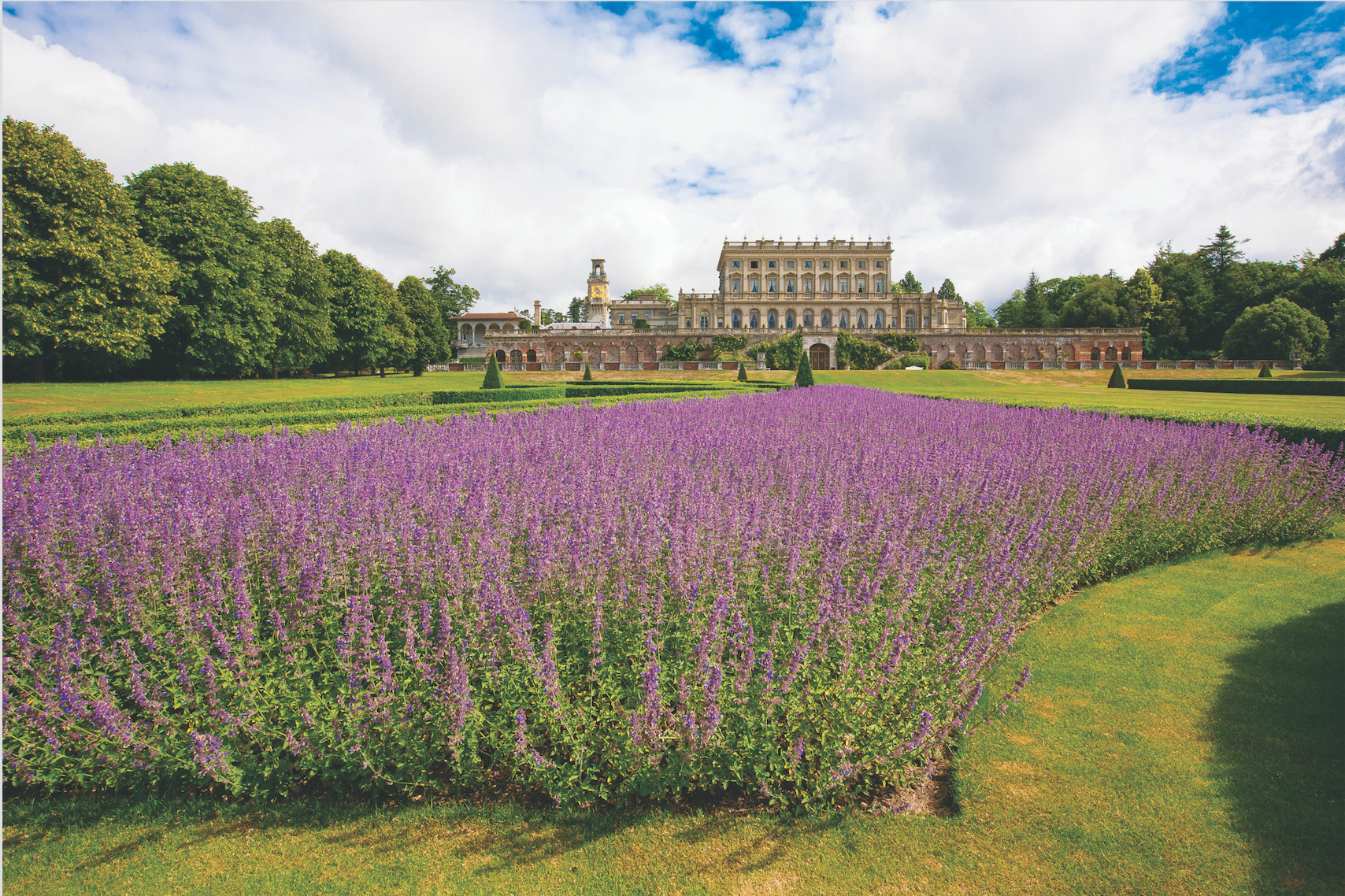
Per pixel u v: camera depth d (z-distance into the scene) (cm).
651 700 370
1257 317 6844
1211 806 411
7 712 379
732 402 1972
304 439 1000
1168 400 2978
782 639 447
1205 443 1045
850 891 352
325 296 5088
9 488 620
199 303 3856
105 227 2966
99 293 2891
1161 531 832
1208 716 504
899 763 409
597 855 371
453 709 379
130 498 618
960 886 355
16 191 2741
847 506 654
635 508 618
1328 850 375
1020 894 350
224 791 408
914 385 5012
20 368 3366
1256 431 1142
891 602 479
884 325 9456
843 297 9562
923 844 382
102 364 3578
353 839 379
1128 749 466
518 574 487
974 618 500
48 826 383
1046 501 748
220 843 375
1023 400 2639
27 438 1134
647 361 7712
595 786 400
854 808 407
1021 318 10500
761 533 546
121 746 383
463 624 432
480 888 350
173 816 391
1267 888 351
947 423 1386
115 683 423
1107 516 761
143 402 2712
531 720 411
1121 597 729
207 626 426
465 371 7638
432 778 412
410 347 6456
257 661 422
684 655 427
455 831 385
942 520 646
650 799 405
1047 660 589
